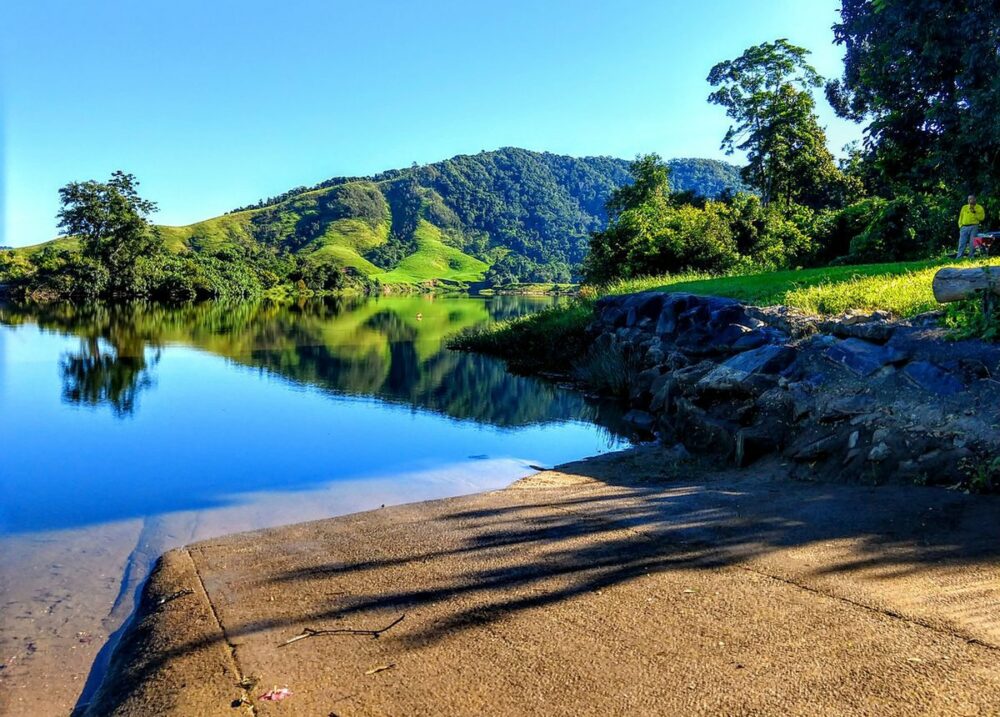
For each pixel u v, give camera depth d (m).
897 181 19.97
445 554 5.25
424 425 11.95
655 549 5.00
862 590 4.03
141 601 4.87
